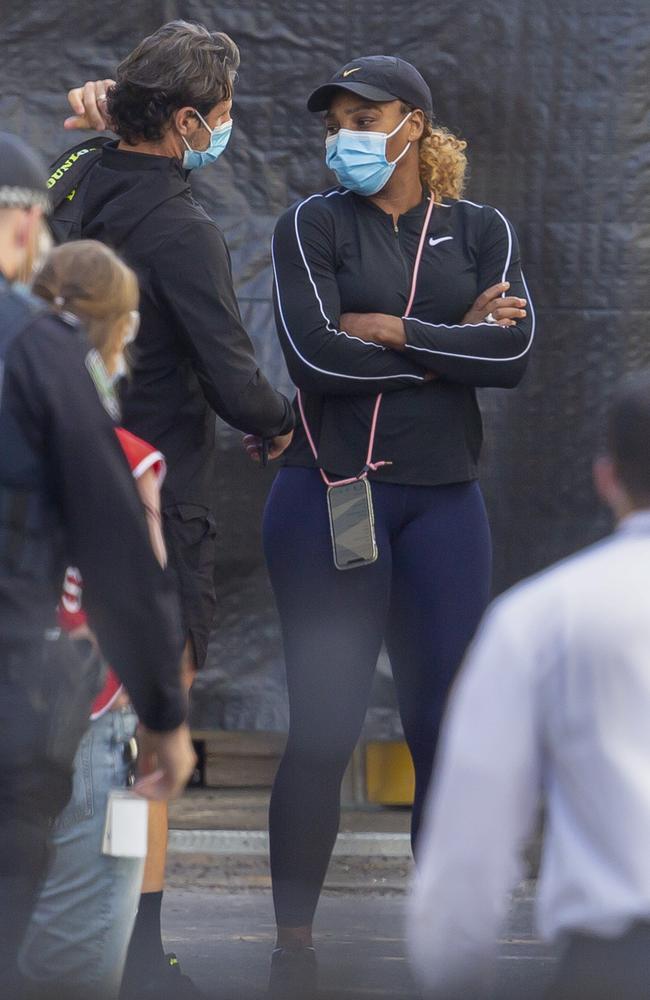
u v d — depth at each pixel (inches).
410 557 550.0
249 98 716.0
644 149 716.0
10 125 707.4
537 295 723.4
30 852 333.7
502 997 529.7
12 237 354.0
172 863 777.6
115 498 334.3
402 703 557.0
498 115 715.4
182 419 528.4
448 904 274.8
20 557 332.2
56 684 336.2
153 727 350.3
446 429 552.7
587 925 270.5
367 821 822.5
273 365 723.4
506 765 272.8
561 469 731.4
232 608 733.9
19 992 333.1
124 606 335.9
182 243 518.3
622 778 269.4
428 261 559.2
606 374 725.9
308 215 553.6
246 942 631.8
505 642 277.7
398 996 535.2
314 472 552.1
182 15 711.1
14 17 705.6
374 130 547.8
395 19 711.7
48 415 332.2
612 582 278.4
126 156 533.3
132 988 506.6
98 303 382.3
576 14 711.7
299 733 543.8
